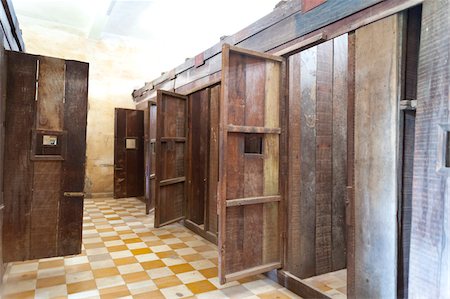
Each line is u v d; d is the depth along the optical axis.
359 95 1.93
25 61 2.45
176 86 4.91
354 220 1.98
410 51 1.76
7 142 2.40
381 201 1.80
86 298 2.27
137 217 4.83
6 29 2.49
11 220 2.42
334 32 2.09
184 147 4.57
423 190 1.51
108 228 4.19
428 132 1.50
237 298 2.33
